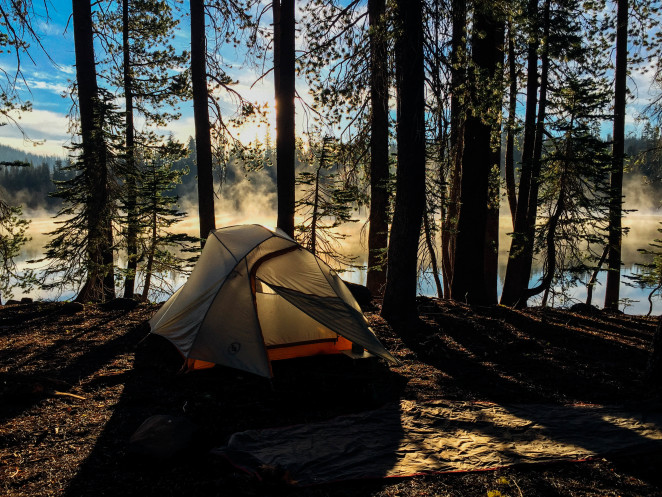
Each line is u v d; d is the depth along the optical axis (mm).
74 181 12016
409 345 7598
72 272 12273
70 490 3453
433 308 10094
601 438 4398
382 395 5426
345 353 6867
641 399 5391
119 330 8250
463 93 9125
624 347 7629
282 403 5242
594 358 7020
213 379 5895
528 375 6266
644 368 6535
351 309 6527
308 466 3859
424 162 8680
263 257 6355
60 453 4020
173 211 13422
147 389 5566
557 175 10531
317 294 6402
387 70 8742
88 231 12188
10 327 8414
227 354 5531
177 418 4250
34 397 5172
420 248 13680
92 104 12477
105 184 12148
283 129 11258
